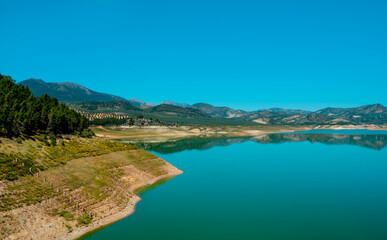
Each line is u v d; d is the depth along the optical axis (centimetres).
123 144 10394
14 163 5531
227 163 12175
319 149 17575
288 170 10750
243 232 5188
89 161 7556
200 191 7750
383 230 5347
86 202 5612
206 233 5122
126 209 6109
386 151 16775
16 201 4666
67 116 9538
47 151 6838
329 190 8019
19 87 9562
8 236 4034
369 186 8456
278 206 6625
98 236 4872
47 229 4516
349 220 5819
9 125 6600
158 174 9119
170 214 6006
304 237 5031
